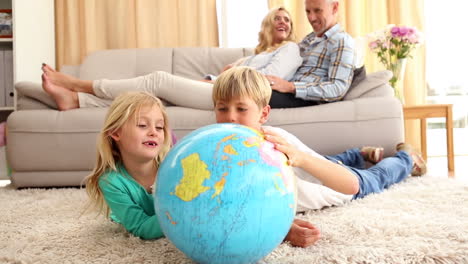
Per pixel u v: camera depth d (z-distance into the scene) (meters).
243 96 1.16
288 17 2.97
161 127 1.20
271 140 0.92
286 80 2.62
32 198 1.91
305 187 1.35
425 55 3.65
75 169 2.28
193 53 3.34
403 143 2.23
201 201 0.76
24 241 1.15
